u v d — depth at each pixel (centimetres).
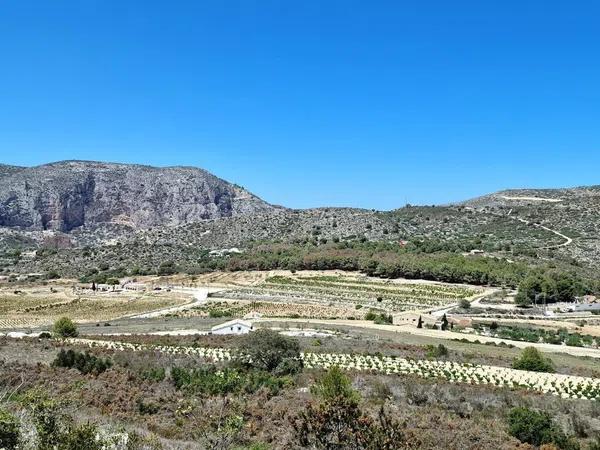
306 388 4469
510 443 3173
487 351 7550
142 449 2189
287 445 2619
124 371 4797
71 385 4081
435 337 8831
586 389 5194
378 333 8925
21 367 4703
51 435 1686
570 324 10650
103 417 3169
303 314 11906
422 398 4272
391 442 1744
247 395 4100
